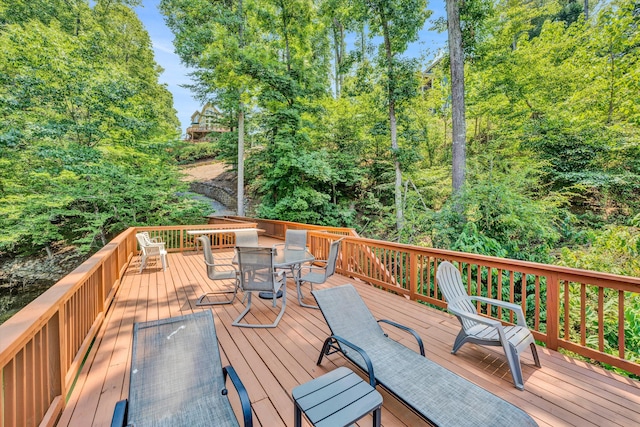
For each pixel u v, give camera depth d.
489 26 10.67
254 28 13.28
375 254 4.93
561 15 16.69
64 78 8.16
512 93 10.61
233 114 15.65
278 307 3.85
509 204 5.80
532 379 2.26
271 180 13.44
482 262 3.29
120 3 16.14
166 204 12.09
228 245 9.44
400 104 11.29
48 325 1.80
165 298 4.23
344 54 19.09
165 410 1.53
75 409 1.90
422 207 9.49
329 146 14.73
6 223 8.63
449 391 1.74
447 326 3.27
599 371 2.36
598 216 8.13
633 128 7.95
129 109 9.76
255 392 2.07
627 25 8.30
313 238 6.76
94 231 10.08
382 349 2.28
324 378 1.67
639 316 3.44
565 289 2.64
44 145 8.27
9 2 10.80
